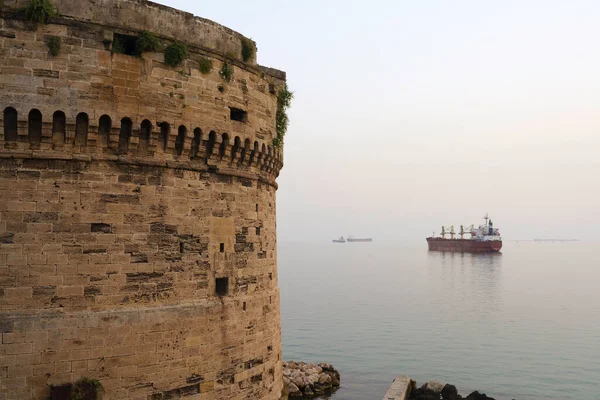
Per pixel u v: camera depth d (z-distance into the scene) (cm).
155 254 2262
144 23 2295
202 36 2480
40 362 1994
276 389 2906
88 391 2042
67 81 2097
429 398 5450
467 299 14150
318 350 8206
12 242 2002
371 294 15675
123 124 2212
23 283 2002
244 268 2656
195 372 2336
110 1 2220
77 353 2052
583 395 5938
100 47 2167
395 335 9350
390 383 6406
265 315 2808
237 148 2603
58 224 2072
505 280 19288
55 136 2092
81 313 2075
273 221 3061
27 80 2036
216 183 2517
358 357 7712
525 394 5991
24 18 2041
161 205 2300
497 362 7394
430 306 12925
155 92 2283
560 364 7262
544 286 17225
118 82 2197
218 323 2445
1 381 1941
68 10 2127
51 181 2077
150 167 2281
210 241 2461
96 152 2164
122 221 2194
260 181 2864
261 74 2827
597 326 10062
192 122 2386
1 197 2002
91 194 2139
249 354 2636
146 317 2200
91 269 2111
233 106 2592
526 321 10669
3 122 2002
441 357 7706
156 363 2214
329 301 14212
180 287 2328
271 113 2942
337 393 5981
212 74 2488
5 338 1953
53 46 2073
